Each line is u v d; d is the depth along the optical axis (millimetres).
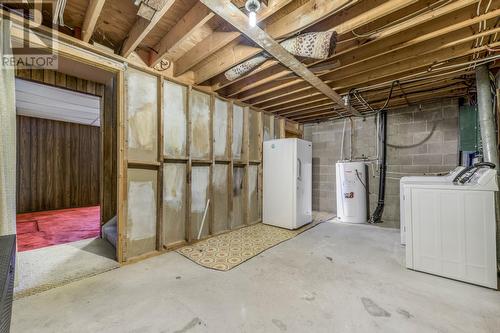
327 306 1863
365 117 5117
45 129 6027
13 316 1716
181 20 2258
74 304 1877
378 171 4879
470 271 2227
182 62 3045
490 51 2553
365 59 2621
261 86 3762
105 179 3746
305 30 2338
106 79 3490
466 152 3887
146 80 2934
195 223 3543
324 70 2842
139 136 2855
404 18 2064
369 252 3051
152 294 2027
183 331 1581
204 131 3680
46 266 2543
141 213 2871
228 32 2338
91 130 6875
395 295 2027
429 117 4340
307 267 2584
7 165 1954
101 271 2441
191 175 3406
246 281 2262
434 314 1764
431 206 2434
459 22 2082
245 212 4434
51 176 6129
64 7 1872
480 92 2791
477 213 2213
